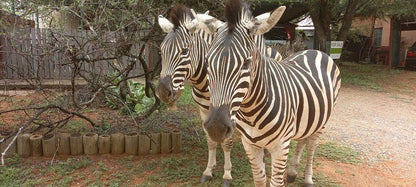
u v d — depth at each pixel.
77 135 4.34
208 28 2.20
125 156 4.32
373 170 4.08
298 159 3.62
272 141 2.31
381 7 10.84
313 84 2.74
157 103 5.19
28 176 3.63
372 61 17.92
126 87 6.11
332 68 3.23
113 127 4.90
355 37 16.89
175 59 3.13
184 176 3.75
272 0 8.85
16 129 4.44
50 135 4.36
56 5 3.99
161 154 4.44
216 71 1.80
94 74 4.52
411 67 14.03
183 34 3.19
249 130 2.32
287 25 11.94
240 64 1.80
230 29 1.88
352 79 11.43
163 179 3.66
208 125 1.78
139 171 3.86
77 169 3.88
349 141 5.14
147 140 4.38
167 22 3.29
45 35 4.37
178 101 7.27
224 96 1.78
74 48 3.86
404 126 6.07
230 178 3.57
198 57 3.30
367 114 6.93
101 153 4.35
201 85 3.39
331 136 5.37
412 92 9.42
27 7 3.85
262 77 2.11
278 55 3.77
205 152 4.54
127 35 4.35
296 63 2.95
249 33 1.94
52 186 3.42
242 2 1.97
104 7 3.85
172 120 5.84
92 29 3.88
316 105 2.69
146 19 4.22
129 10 4.23
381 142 5.12
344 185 3.64
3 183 3.44
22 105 6.13
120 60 4.64
